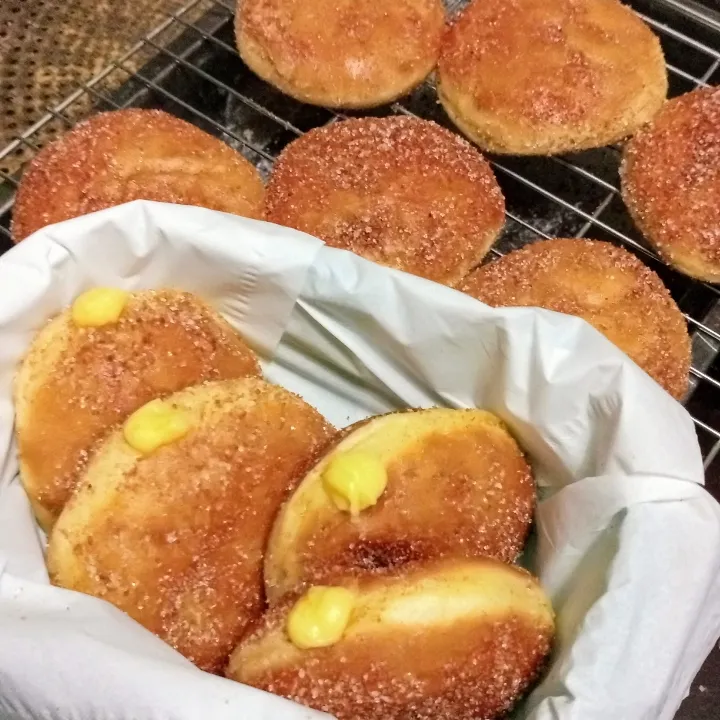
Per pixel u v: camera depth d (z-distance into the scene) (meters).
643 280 0.29
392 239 0.29
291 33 0.32
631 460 0.20
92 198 0.28
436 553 0.21
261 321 0.26
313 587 0.19
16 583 0.19
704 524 0.20
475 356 0.24
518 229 0.36
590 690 0.19
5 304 0.23
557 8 0.33
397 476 0.22
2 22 0.39
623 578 0.19
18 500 0.24
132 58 0.37
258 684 0.19
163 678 0.17
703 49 0.35
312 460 0.23
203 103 0.38
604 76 0.31
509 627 0.20
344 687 0.19
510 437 0.24
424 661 0.19
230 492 0.23
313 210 0.30
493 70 0.32
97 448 0.23
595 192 0.36
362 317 0.24
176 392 0.24
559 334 0.22
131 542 0.21
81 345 0.24
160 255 0.25
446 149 0.31
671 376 0.28
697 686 0.26
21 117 0.37
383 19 0.33
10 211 0.32
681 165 0.30
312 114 0.38
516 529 0.23
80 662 0.17
